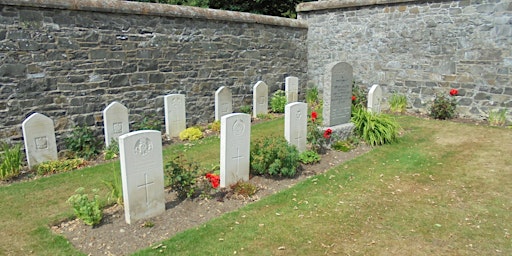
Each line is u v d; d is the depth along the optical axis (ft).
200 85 35.91
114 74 29.76
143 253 13.88
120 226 15.87
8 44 24.36
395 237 15.14
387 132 28.32
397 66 40.47
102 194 19.72
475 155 25.44
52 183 21.59
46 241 14.97
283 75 44.57
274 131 33.50
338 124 28.22
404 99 40.19
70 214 17.38
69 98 27.53
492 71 34.09
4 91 24.54
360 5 41.91
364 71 43.24
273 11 68.54
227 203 18.24
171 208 17.53
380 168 23.45
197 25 34.68
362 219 16.67
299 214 17.17
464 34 35.24
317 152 26.08
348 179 21.59
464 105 36.37
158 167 16.57
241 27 38.50
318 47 46.60
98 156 27.12
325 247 14.43
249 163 21.38
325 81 27.02
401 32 39.52
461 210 17.52
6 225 16.44
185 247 14.37
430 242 14.75
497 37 33.32
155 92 32.60
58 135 27.22
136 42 30.71
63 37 26.68
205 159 25.79
